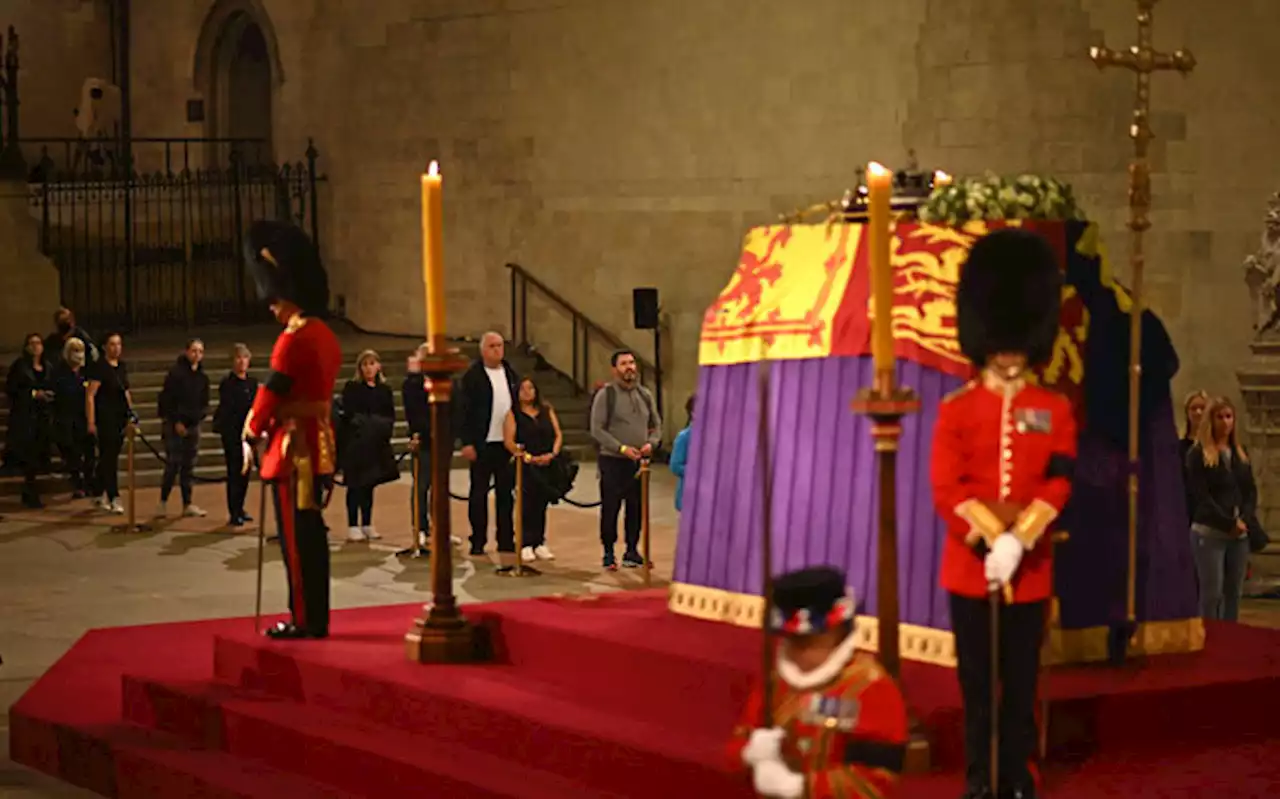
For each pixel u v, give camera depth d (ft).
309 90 92.63
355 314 90.94
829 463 28.09
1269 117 55.98
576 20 78.79
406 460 70.95
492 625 30.66
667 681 27.02
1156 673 26.50
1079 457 26.89
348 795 27.55
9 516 60.13
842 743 18.34
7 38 100.83
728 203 72.90
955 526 22.22
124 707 32.73
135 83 104.01
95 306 90.48
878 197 22.72
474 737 27.48
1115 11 59.52
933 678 25.57
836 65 68.23
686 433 44.62
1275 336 48.26
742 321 29.94
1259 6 55.93
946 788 23.12
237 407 57.31
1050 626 24.66
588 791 25.22
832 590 18.52
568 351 80.59
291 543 32.68
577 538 53.98
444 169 85.61
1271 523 48.01
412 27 86.69
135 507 62.44
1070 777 23.97
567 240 80.12
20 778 31.86
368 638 32.94
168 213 93.09
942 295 26.99
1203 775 24.11
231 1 97.25
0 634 41.14
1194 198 57.57
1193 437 40.01
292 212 93.04
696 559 30.25
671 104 74.95
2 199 79.97
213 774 28.76
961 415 22.47
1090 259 27.22
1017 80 62.23
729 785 23.40
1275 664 27.14
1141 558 27.43
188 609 43.78
